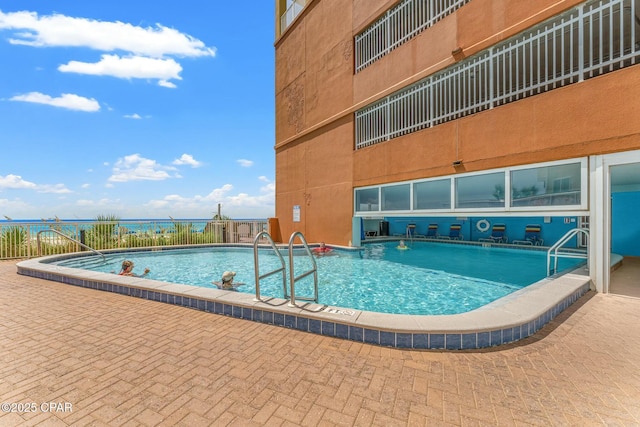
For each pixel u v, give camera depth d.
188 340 3.23
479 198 6.86
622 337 3.21
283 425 1.89
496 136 6.38
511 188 6.23
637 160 4.55
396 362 2.72
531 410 2.03
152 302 4.71
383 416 1.98
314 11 12.80
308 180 13.16
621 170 5.45
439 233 16.45
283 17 15.89
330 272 8.29
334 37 11.62
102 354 2.90
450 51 7.38
